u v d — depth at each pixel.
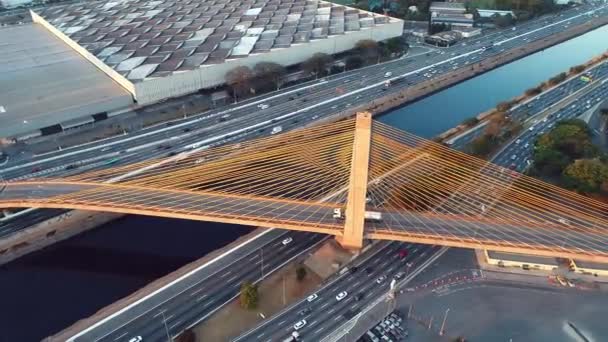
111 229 125.31
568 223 105.12
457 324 91.12
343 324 91.44
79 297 104.81
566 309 94.31
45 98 169.12
